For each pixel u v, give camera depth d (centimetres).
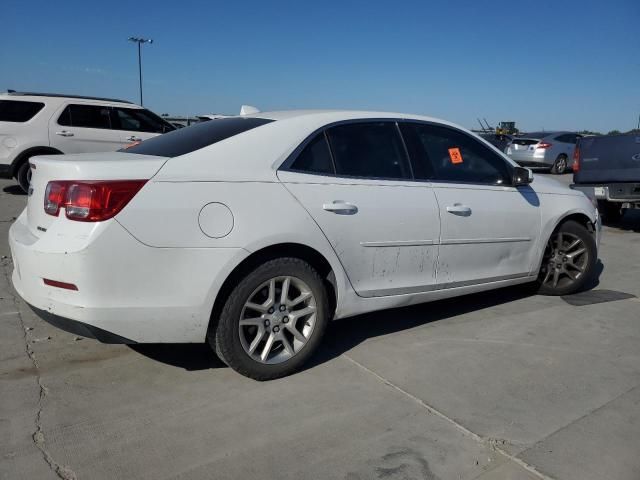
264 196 327
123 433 283
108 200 285
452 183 425
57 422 290
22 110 1005
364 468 260
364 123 392
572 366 374
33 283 301
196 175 310
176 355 376
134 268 291
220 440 279
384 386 339
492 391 336
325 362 372
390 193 382
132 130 1103
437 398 326
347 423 297
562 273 525
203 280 306
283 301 338
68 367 353
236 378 346
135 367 356
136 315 296
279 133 351
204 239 305
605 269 650
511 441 283
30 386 327
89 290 285
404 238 386
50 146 1020
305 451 272
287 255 340
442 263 414
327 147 367
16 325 416
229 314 320
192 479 249
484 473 258
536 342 414
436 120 436
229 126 365
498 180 462
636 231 918
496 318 464
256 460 264
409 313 472
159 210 295
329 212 349
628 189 818
